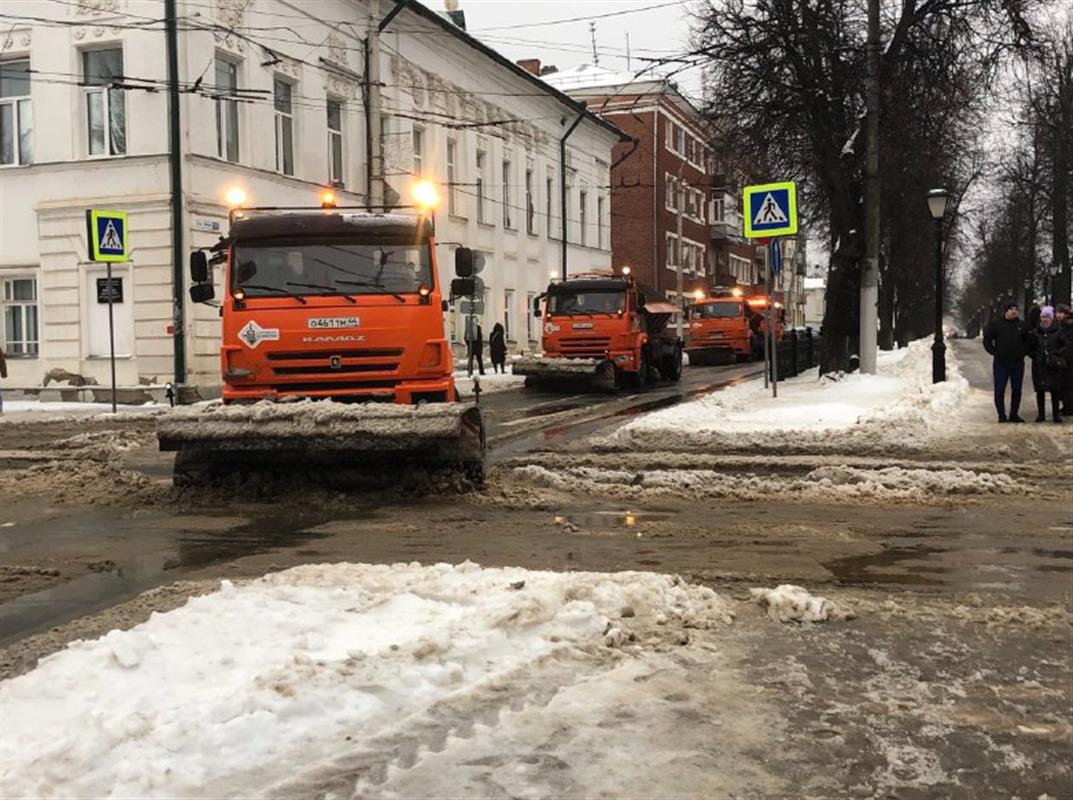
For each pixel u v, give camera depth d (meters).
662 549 6.97
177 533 7.80
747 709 3.93
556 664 4.36
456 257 11.59
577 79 58.69
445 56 32.91
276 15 24.81
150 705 3.81
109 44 22.55
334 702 3.81
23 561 6.89
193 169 22.16
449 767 3.40
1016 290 58.59
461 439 9.27
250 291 9.93
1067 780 3.37
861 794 3.26
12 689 3.98
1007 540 7.25
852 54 21.44
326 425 8.89
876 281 20.80
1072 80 38.81
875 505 8.67
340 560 6.75
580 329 23.83
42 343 23.34
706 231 68.12
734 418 15.08
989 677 4.31
